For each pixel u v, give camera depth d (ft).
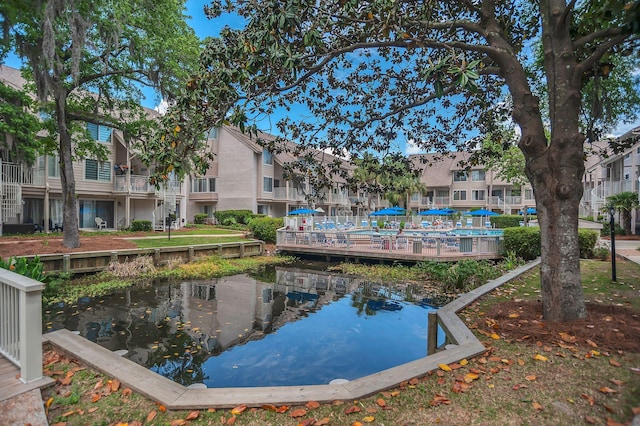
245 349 22.00
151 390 11.95
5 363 14.03
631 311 17.11
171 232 79.71
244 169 109.09
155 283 42.91
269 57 15.80
